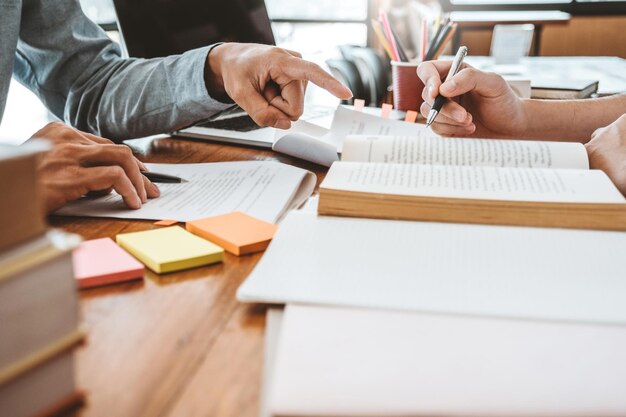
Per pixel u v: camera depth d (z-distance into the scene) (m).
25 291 0.25
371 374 0.30
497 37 1.83
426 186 0.53
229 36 1.20
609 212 0.50
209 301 0.41
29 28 0.98
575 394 0.29
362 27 3.15
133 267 0.45
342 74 1.40
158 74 0.89
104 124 0.94
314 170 0.79
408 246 0.46
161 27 1.11
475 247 0.46
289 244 0.46
